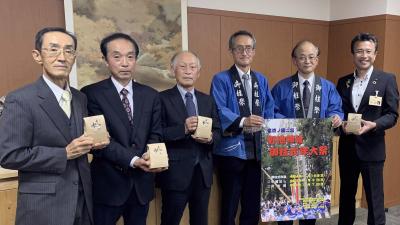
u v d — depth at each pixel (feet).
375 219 8.19
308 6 12.31
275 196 7.18
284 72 12.21
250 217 7.75
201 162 6.56
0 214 6.61
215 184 7.97
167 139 6.22
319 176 7.27
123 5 9.23
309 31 12.46
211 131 6.23
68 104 4.85
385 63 10.85
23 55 8.31
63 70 4.60
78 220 4.89
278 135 7.07
